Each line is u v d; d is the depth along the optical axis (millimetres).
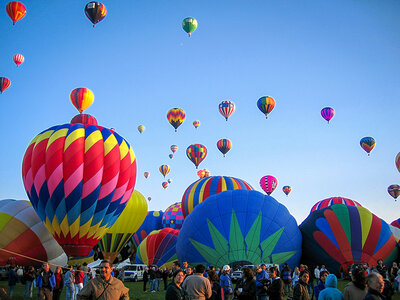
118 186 21719
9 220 23828
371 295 4352
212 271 7992
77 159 20516
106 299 4742
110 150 21438
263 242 20953
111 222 22266
